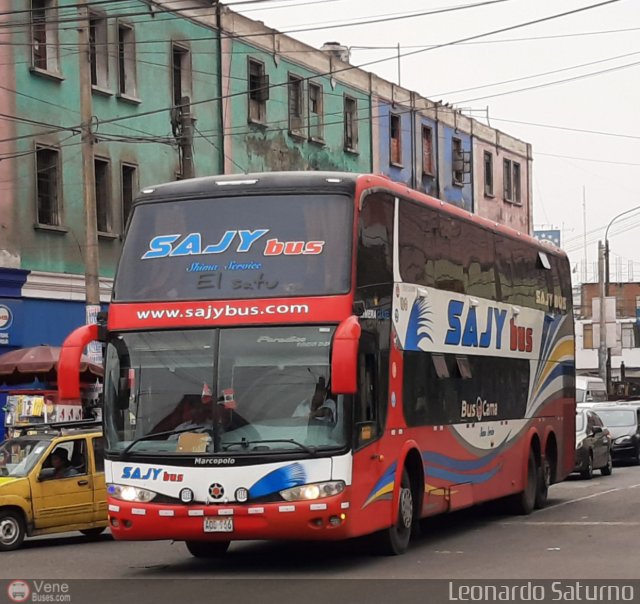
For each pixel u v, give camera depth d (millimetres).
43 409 25812
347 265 13852
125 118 33406
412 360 15867
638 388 84875
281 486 13305
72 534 21578
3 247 30828
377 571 13930
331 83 45469
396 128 50031
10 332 30922
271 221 14211
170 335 13945
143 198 14805
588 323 108938
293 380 13531
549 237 84688
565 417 24531
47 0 33000
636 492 26281
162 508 13500
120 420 13922
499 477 19828
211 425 13562
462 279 18281
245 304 13789
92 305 24859
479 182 56500
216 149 38938
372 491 14250
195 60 38156
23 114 31594
